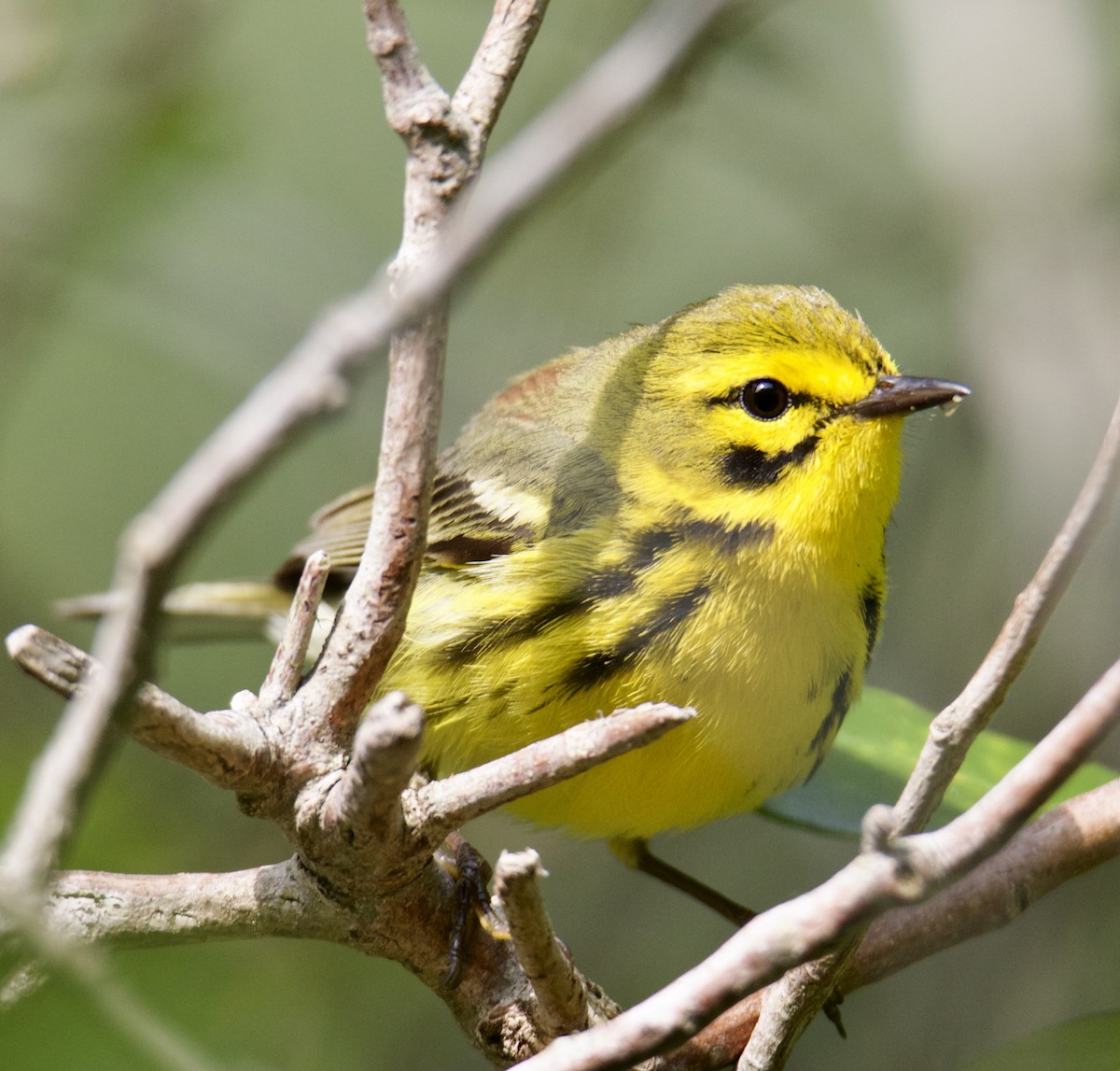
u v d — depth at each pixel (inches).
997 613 526.0
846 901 207.9
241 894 283.3
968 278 544.4
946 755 227.8
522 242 646.5
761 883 540.4
